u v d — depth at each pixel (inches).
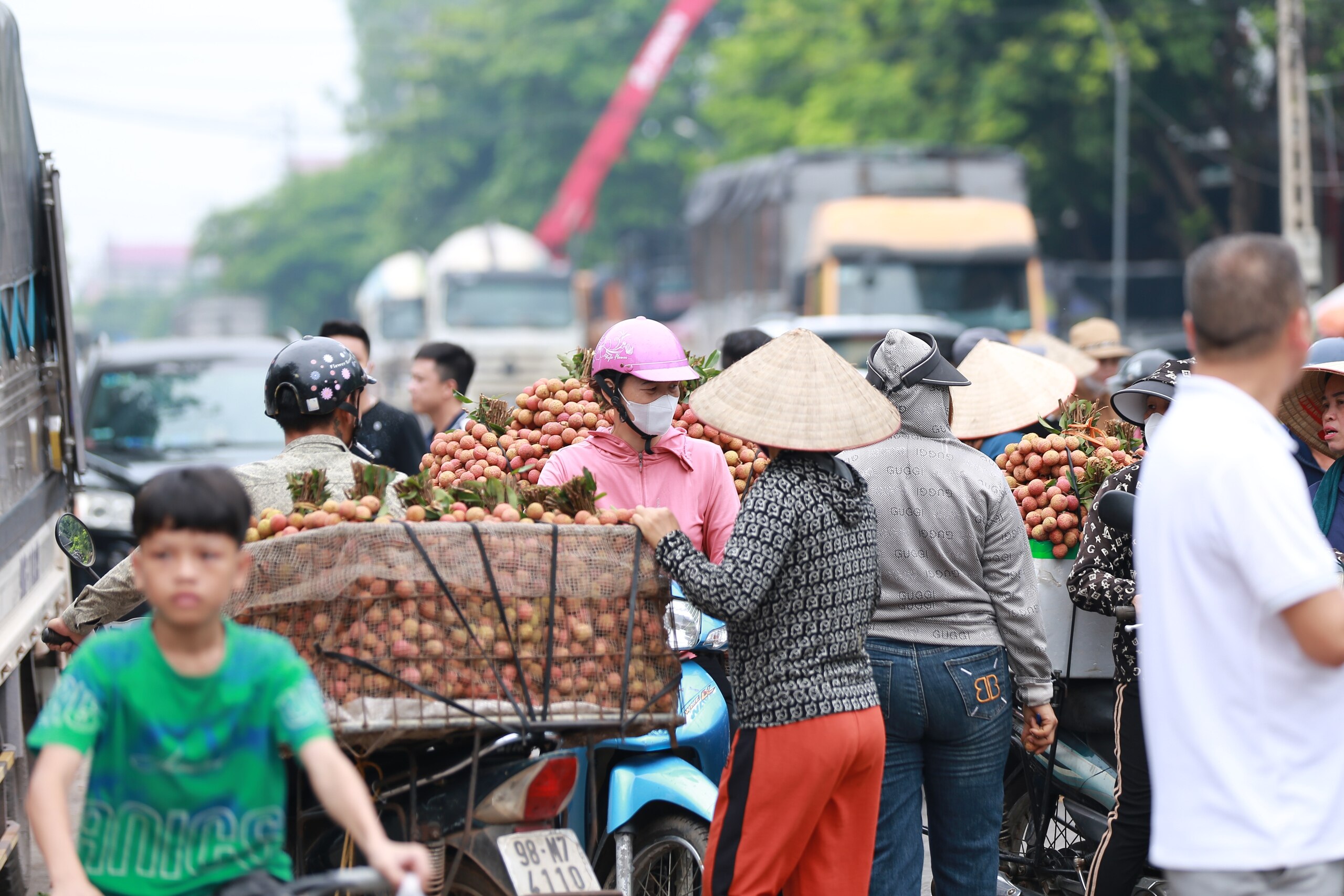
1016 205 1765.5
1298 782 233.3
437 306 2247.8
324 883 221.6
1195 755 235.0
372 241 5206.7
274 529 309.3
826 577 314.0
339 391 359.9
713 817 327.9
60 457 532.1
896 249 1722.4
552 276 2253.9
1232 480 231.3
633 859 356.5
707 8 3284.9
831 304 1717.5
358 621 290.0
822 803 313.7
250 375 956.6
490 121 4463.6
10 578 424.5
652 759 362.6
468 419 437.1
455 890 327.0
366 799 226.8
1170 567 237.6
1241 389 241.6
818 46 3321.9
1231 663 233.3
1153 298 2598.4
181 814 231.3
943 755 357.1
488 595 296.4
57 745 223.8
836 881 321.1
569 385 433.4
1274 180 2472.9
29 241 494.0
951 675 350.6
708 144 4384.8
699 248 2664.9
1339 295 1156.5
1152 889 372.5
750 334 582.9
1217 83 2425.0
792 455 320.5
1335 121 2283.5
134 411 924.6
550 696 300.5
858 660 322.0
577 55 4308.6
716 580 304.2
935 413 362.3
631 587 306.5
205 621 228.7
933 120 2655.0
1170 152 2511.1
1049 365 508.1
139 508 225.5
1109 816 374.6
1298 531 228.8
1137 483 366.6
